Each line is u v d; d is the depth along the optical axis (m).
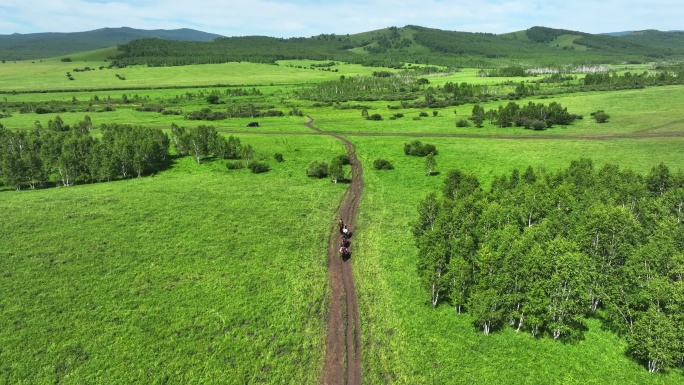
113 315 46.09
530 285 43.47
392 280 54.62
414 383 37.81
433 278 47.94
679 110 148.88
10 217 70.25
